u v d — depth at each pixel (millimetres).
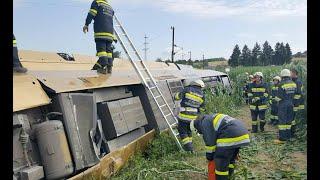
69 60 9547
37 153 5230
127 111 8164
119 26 8922
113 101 7832
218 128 5840
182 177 6934
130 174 6625
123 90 8688
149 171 6781
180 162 7469
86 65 9914
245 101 20844
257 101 11984
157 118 9188
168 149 8531
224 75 22109
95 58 10883
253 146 9398
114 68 10414
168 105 9688
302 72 13586
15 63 5516
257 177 6887
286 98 10055
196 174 7125
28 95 5184
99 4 8305
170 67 15461
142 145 8148
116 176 6711
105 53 8500
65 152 5352
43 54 8656
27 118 5289
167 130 9352
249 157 8391
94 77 7723
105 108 7406
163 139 8688
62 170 5262
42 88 5668
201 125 5992
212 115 6016
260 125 12148
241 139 5711
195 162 7988
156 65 14078
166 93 10750
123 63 11625
